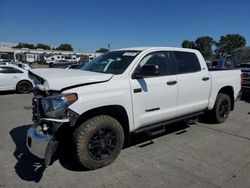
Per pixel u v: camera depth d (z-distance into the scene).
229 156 4.25
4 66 11.52
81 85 3.51
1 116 6.84
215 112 5.92
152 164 3.91
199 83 5.15
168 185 3.32
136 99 4.01
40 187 3.25
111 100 3.67
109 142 3.79
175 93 4.64
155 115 4.34
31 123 6.11
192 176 3.56
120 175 3.57
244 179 3.49
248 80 9.57
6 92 12.34
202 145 4.75
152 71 3.87
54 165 3.83
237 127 5.96
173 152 4.39
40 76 3.57
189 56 5.14
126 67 4.06
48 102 3.27
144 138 5.06
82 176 3.53
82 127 3.50
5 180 3.40
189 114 5.16
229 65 13.02
